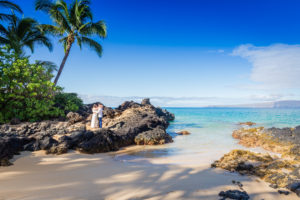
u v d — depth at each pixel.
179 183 3.99
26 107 13.68
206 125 22.20
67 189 3.62
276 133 10.98
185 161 6.66
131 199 3.15
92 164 5.98
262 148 9.70
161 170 5.10
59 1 20.03
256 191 3.57
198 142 11.35
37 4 19.56
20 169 5.18
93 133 8.70
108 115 16.81
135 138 10.74
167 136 11.78
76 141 8.20
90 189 3.63
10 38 17.06
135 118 14.37
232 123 24.80
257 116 40.22
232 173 4.85
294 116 39.00
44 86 14.30
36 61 18.52
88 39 21.86
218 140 12.11
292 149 7.07
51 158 6.61
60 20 20.08
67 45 21.19
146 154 8.08
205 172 4.92
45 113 13.61
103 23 21.16
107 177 4.45
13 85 12.30
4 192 3.43
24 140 7.73
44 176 4.53
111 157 7.39
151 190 3.57
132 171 5.02
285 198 3.28
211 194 3.38
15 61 13.37
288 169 4.79
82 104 20.31
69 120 14.00
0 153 6.25
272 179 4.12
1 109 12.55
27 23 20.38
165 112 29.80
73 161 6.31
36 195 3.30
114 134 9.58
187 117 38.50
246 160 5.82
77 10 19.67
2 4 16.70
